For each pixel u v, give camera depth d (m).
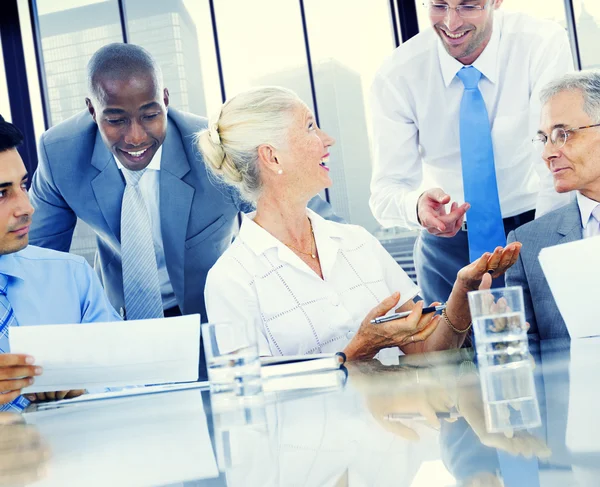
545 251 1.51
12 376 1.34
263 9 3.72
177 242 3.52
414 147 3.32
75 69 3.75
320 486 0.44
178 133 3.58
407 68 3.23
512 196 3.19
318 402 0.91
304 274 1.90
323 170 1.97
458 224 2.82
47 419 1.13
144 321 1.39
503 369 1.04
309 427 0.71
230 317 1.84
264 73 3.74
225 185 3.45
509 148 3.16
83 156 3.52
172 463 0.60
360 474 0.47
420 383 0.99
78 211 3.55
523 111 3.12
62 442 0.82
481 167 3.10
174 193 3.50
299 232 1.98
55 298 2.10
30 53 3.81
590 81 2.10
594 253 1.45
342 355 1.52
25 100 3.79
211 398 1.12
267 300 1.86
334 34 3.70
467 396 0.80
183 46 3.73
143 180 3.51
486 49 3.09
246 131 1.95
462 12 3.00
